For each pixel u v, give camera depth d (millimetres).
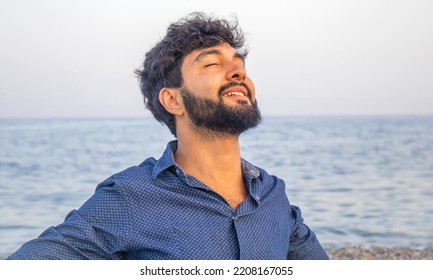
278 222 2443
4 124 32688
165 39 2566
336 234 8844
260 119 2475
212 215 2303
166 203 2314
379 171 17500
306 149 23172
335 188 14109
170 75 2504
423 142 25484
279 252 2355
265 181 2549
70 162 20672
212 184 2432
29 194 13906
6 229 10102
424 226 9406
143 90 2752
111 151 23812
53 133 29672
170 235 2252
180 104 2471
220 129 2375
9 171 18391
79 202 12906
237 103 2371
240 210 2330
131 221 2291
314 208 11266
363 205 11516
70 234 2273
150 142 26531
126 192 2318
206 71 2404
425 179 15547
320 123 36656
